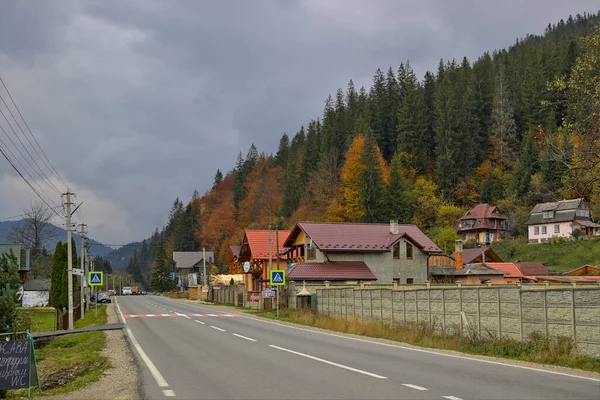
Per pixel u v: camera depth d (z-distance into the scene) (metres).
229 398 10.19
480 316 19.45
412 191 90.81
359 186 83.81
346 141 109.25
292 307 43.16
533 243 82.81
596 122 17.70
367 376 12.53
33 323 32.56
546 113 86.56
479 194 96.50
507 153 100.19
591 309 14.81
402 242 52.38
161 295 117.69
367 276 48.47
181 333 25.64
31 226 85.19
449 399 9.73
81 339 24.95
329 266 48.66
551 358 14.80
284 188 116.50
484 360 15.45
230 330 27.17
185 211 161.12
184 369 14.18
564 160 18.28
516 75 114.44
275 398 10.07
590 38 18.03
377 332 23.97
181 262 137.38
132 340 22.73
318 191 96.81
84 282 55.44
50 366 16.19
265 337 23.23
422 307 23.31
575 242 76.81
